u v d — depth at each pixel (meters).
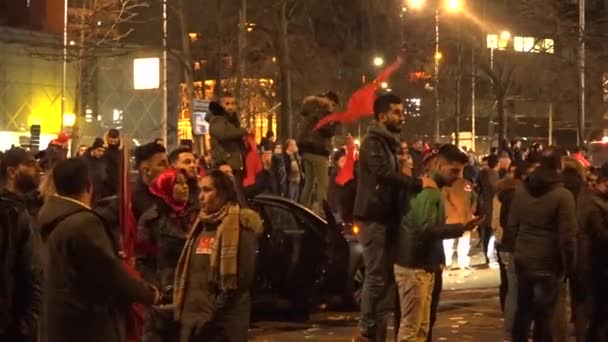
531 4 49.88
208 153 15.61
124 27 46.81
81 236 6.93
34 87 56.22
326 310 16.58
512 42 52.88
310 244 15.66
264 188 16.80
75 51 43.81
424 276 10.47
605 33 53.41
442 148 10.58
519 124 75.62
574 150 21.67
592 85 53.56
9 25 57.22
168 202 9.17
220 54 31.98
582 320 12.16
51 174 7.28
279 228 15.36
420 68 53.28
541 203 11.20
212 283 8.46
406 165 11.66
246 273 8.48
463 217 12.12
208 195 8.56
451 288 20.33
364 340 11.02
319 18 58.34
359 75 57.38
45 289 7.14
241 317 8.52
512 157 30.44
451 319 16.25
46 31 57.34
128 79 55.66
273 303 15.30
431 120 55.84
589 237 11.85
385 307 10.93
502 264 14.05
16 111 55.28
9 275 8.34
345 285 16.20
